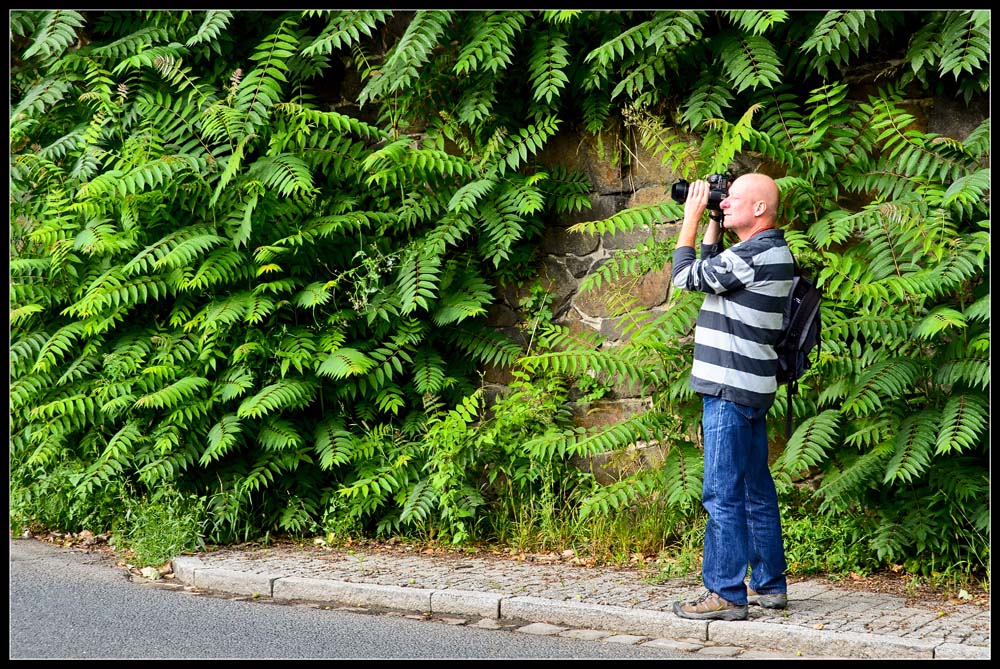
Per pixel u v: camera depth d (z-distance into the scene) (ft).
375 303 26.02
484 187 24.94
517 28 24.95
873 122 21.93
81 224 28.43
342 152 26.86
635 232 25.53
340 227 26.40
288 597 21.13
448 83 26.76
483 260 27.07
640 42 23.24
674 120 24.94
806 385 22.82
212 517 25.57
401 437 26.43
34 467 27.58
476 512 25.54
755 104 23.49
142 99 27.50
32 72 30.12
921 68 22.13
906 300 21.30
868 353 21.70
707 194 18.57
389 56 26.78
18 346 27.37
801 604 18.99
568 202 25.96
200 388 26.32
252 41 28.66
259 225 26.53
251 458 26.73
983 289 21.24
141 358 26.68
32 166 28.48
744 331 17.76
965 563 20.75
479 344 26.81
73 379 27.37
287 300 26.61
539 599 19.42
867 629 17.24
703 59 23.95
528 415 25.21
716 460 17.98
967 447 20.61
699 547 23.03
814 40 21.61
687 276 18.11
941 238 20.77
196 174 26.61
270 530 26.45
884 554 20.71
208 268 25.76
